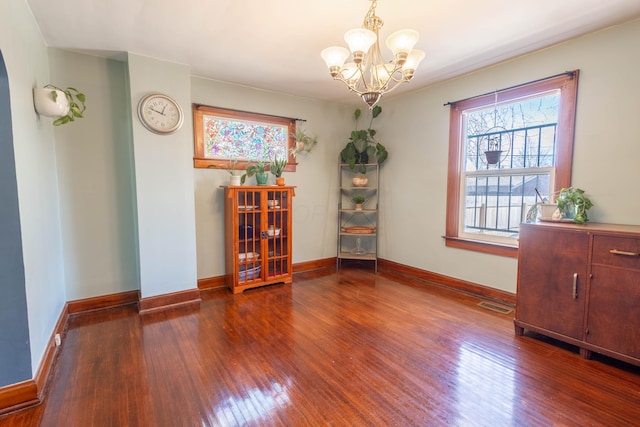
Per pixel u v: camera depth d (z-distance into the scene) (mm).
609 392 1752
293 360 2086
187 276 3125
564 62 2576
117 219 2986
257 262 3609
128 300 3064
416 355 2148
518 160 3006
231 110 3553
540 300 2318
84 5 1989
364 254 4461
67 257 2775
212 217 3543
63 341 2328
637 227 2127
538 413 1593
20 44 1804
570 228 2148
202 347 2248
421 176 3834
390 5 1994
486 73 3115
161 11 2070
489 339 2371
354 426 1515
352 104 4492
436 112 3619
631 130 2268
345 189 4500
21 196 1675
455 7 2025
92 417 1572
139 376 1907
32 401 1649
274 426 1518
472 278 3375
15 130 1641
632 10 2086
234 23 2227
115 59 2871
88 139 2816
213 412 1608
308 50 2684
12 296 1619
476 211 3395
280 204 3699
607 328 2002
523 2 1974
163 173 2938
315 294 3371
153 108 2814
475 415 1584
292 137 4051
